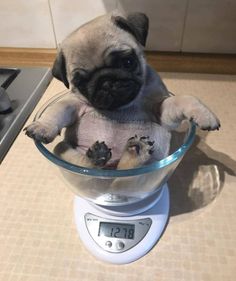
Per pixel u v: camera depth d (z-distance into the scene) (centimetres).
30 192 34
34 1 47
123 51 25
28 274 27
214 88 47
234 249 28
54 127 26
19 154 38
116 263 27
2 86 48
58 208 32
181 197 32
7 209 32
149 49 51
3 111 43
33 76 50
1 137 39
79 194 29
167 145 28
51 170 36
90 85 25
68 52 26
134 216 29
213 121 24
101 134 27
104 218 29
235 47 49
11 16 49
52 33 51
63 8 48
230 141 38
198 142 38
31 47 53
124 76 25
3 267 27
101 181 26
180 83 49
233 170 35
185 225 30
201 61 50
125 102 26
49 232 30
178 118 26
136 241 28
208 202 32
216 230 29
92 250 28
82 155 26
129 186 26
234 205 31
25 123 42
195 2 45
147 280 26
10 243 29
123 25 26
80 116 28
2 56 53
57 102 29
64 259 28
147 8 46
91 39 25
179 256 27
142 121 27
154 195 30
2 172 36
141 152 25
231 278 26
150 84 28
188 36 49
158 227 29
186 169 35
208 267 27
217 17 46
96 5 47
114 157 27
